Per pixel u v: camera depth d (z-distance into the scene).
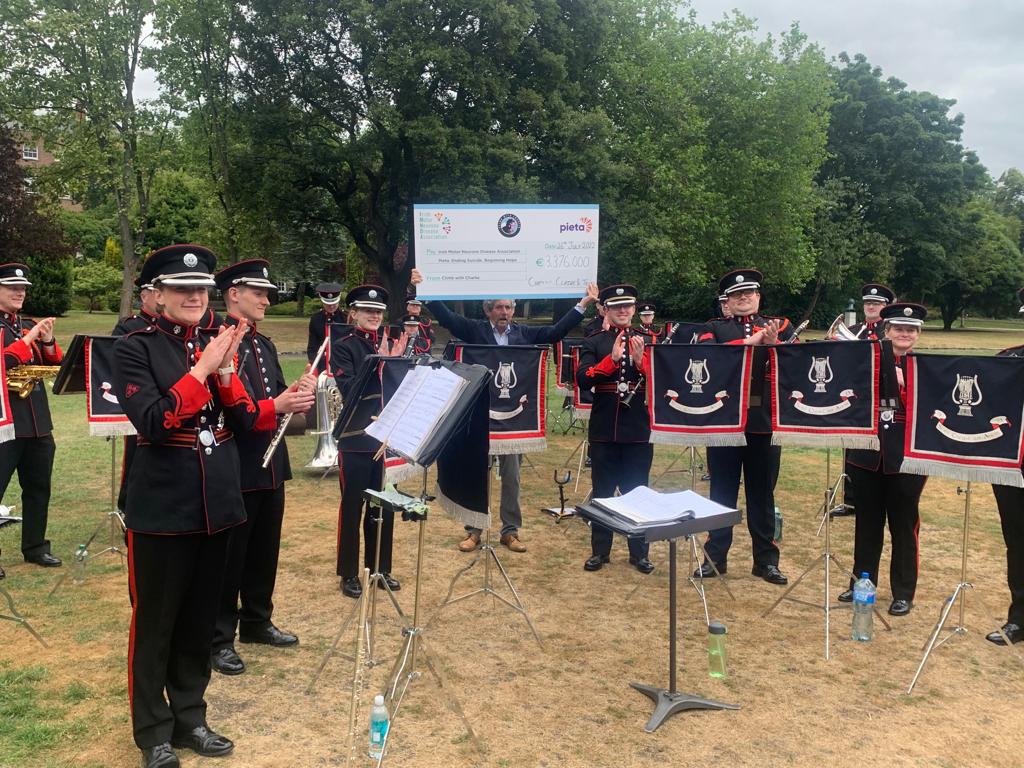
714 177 31.03
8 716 3.85
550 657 4.65
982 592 5.78
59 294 37.81
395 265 33.03
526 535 7.14
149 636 3.38
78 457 9.77
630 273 27.03
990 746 3.74
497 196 23.17
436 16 22.81
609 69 27.34
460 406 3.21
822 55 32.75
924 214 46.94
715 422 5.43
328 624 5.07
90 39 21.97
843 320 7.02
